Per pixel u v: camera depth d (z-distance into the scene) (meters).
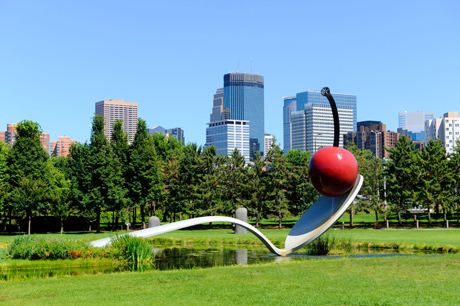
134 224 64.44
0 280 17.28
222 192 62.97
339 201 26.22
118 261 23.91
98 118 56.72
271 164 59.91
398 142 55.19
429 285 14.32
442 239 34.00
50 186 54.97
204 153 62.59
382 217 69.75
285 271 17.69
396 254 27.09
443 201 50.50
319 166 25.09
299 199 59.56
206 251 32.47
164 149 80.56
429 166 52.81
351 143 61.22
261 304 12.15
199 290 14.22
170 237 43.41
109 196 54.34
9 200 52.47
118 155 62.12
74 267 22.17
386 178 54.53
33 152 53.97
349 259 20.98
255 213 58.41
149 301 12.82
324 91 26.25
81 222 60.22
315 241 29.56
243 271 17.91
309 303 12.12
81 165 56.66
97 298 13.39
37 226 58.00
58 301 13.08
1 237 44.38
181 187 62.47
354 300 12.36
